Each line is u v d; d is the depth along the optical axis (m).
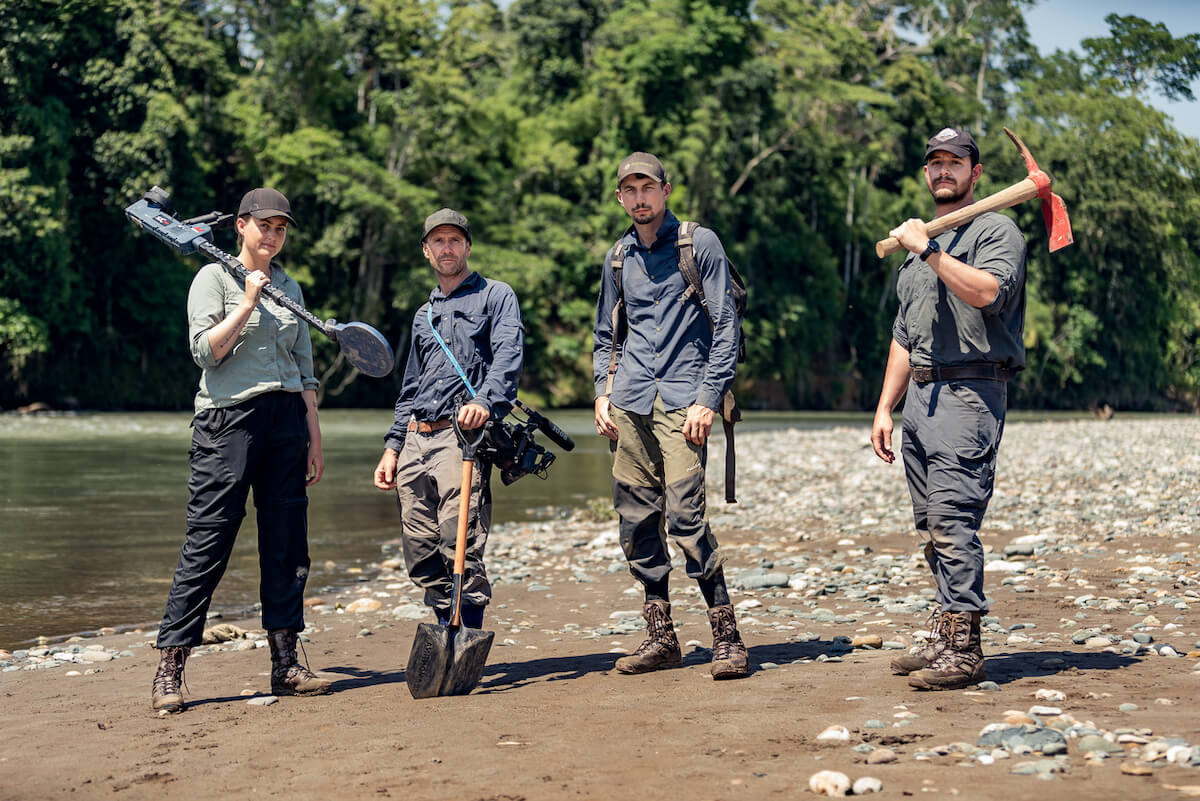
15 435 23.84
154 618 6.07
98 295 39.81
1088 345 57.91
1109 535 7.97
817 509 10.91
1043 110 58.44
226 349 3.86
